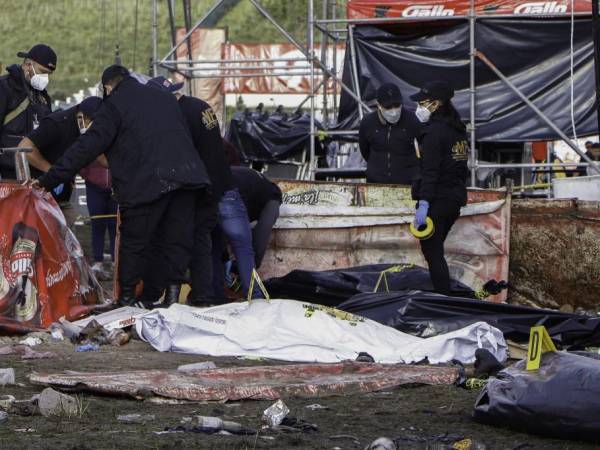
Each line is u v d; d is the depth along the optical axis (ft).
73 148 55.62
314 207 69.05
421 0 89.56
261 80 162.40
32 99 66.39
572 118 87.71
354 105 94.48
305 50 97.19
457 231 67.26
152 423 32.09
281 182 69.72
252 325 49.21
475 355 43.55
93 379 37.58
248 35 281.33
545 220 67.31
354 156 102.27
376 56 91.91
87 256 93.40
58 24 325.21
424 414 34.14
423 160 59.93
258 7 98.63
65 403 33.32
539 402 30.73
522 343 51.26
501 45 88.28
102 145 55.93
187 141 57.57
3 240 54.29
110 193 80.89
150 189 56.13
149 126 56.59
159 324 49.39
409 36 90.99
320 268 69.10
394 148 72.23
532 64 88.12
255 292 63.21
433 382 40.40
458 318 51.70
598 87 77.87
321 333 48.55
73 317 56.13
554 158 130.72
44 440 29.22
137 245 56.95
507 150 107.65
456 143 60.29
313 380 39.88
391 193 68.74
